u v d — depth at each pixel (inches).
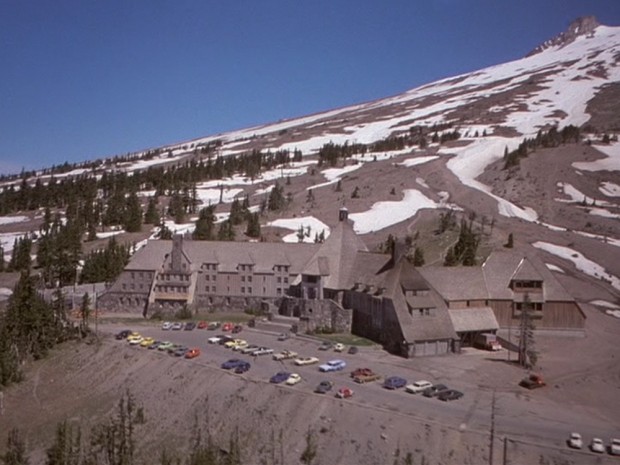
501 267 4067.4
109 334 4013.3
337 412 2586.1
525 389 2866.6
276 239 6776.6
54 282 5856.3
